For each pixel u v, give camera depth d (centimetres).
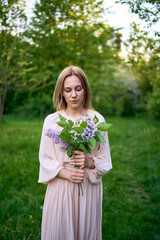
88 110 190
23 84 606
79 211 168
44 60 554
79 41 489
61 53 540
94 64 838
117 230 261
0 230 248
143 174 442
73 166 169
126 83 1427
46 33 385
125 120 1284
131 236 247
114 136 707
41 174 173
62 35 449
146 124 1019
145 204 331
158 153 573
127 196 356
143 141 720
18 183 364
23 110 1048
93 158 167
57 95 182
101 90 1195
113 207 317
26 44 395
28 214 284
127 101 1592
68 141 156
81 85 174
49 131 158
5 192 337
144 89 1296
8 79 570
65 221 164
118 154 580
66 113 185
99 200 181
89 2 314
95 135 158
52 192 171
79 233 168
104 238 247
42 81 604
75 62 643
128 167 493
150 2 222
